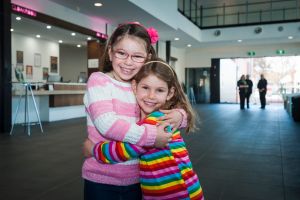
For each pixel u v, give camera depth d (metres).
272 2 14.66
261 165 3.78
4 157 4.02
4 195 2.65
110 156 1.01
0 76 6.01
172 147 1.12
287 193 2.78
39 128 6.75
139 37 1.12
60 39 11.48
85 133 6.09
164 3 10.13
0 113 6.05
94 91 1.08
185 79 18.52
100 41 10.09
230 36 14.53
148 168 1.09
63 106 8.54
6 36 6.04
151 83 1.11
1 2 6.00
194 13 14.56
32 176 3.20
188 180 1.12
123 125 0.99
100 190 1.13
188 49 18.42
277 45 16.31
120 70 1.13
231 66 17.98
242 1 15.05
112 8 8.30
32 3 7.14
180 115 1.15
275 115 10.43
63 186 2.90
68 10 8.37
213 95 18.02
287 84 17.42
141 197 1.23
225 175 3.34
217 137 5.89
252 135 6.16
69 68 14.94
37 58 11.39
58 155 4.18
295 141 5.48
